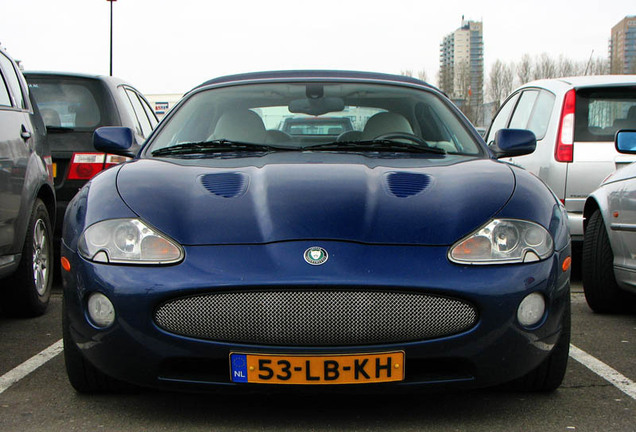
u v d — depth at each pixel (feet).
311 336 7.89
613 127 18.20
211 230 8.38
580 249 19.76
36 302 14.05
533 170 19.42
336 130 12.00
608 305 14.17
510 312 8.07
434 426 8.42
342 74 13.50
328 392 8.00
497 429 8.32
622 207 13.11
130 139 12.01
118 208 8.77
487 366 8.13
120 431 8.30
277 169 9.77
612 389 9.72
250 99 12.59
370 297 7.88
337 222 8.40
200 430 8.32
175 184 9.30
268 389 8.03
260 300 7.88
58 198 17.74
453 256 8.14
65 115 18.15
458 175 9.61
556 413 8.83
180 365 8.39
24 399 9.38
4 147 12.54
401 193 9.02
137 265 8.20
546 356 8.54
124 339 8.14
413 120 12.20
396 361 7.95
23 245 13.43
